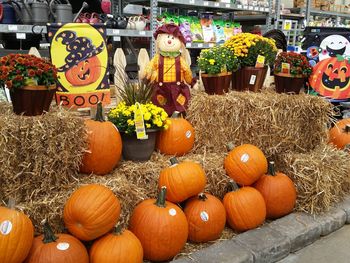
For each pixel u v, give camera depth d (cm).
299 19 631
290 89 290
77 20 327
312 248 241
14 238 158
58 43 229
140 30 379
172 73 272
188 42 437
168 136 250
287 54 295
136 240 190
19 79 183
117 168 226
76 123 194
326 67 338
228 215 237
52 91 197
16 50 337
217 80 276
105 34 241
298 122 281
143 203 209
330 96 341
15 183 185
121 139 230
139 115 225
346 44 385
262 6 511
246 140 271
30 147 182
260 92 294
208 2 434
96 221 178
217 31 475
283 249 226
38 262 166
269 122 268
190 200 228
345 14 726
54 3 329
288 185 258
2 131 176
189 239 224
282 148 280
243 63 289
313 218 258
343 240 251
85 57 236
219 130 267
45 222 172
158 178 225
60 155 189
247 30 575
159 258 202
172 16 433
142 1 466
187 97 277
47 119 185
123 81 271
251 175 240
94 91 240
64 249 170
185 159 249
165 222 198
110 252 180
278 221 251
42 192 191
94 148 206
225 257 206
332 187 274
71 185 198
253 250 215
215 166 246
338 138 339
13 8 313
